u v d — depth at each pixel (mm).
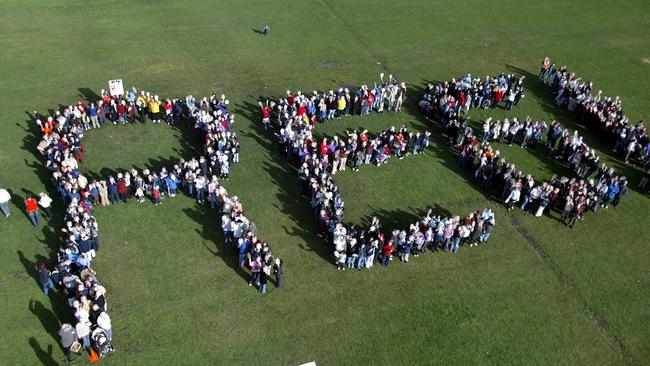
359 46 51562
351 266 31078
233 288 29391
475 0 62250
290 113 39656
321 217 31625
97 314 25906
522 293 30797
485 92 44156
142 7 54750
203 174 33906
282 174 36844
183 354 26141
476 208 35906
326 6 58000
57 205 32938
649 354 28375
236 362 26062
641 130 40750
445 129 41688
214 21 53469
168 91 43062
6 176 34469
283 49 49969
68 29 49969
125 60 46406
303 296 29391
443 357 27156
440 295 30188
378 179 37250
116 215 32625
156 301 28312
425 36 54281
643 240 34969
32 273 28953
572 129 43562
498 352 27641
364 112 42500
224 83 44719
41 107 40250
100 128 39000
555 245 34000
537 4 62781
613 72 51500
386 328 28234
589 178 38531
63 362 25281
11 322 26656
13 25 49812
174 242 31453
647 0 65438
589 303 30656
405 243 31188
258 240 30953
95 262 29891
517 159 40156
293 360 26359
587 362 27641
